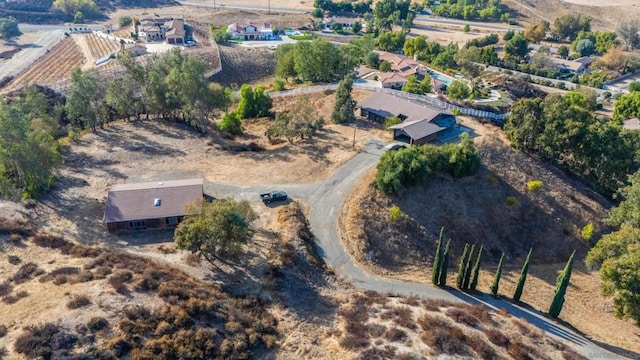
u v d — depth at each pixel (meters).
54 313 44.94
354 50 150.75
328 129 98.94
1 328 42.84
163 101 100.19
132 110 102.25
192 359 42.44
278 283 56.22
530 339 52.00
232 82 155.12
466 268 61.81
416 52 170.62
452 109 104.69
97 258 56.94
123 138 94.56
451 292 62.19
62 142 91.25
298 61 128.88
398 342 47.53
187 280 53.94
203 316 47.31
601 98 154.00
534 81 162.75
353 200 73.44
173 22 194.75
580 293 67.06
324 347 47.59
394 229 70.44
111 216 65.38
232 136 101.44
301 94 122.75
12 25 199.00
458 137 91.81
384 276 63.75
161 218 66.38
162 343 42.78
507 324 54.56
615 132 86.06
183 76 94.19
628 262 54.72
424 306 56.00
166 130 99.31
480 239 73.62
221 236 56.12
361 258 65.44
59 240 61.84
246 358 44.03
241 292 54.28
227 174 81.56
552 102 90.56
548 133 87.38
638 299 53.62
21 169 71.56
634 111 130.38
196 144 93.19
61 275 52.03
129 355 41.31
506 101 119.00
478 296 62.22
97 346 41.41
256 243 63.38
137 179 79.38
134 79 101.94
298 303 54.22
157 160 86.00
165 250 62.03
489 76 144.12
